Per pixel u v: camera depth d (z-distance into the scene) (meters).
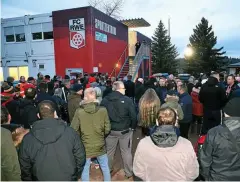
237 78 7.69
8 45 16.88
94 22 14.53
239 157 2.14
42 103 2.50
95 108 3.55
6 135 2.19
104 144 3.70
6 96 4.16
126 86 9.00
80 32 14.38
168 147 2.04
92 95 3.61
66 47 14.90
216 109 5.46
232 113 2.21
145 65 23.88
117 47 18.55
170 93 4.46
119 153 5.73
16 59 16.70
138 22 20.97
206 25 48.06
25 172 2.32
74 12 14.45
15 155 2.19
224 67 45.47
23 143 2.29
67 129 2.39
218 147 2.17
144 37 24.91
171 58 52.44
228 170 2.16
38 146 2.22
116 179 4.27
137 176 2.17
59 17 14.94
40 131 2.28
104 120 3.59
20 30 16.38
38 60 15.91
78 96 5.13
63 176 2.24
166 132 2.04
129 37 21.84
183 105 5.11
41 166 2.20
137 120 4.51
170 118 2.19
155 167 2.05
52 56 15.41
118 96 4.04
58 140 2.27
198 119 7.34
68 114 5.50
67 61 14.92
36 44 15.88
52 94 6.37
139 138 6.86
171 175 2.02
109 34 16.89
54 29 15.17
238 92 5.35
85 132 3.52
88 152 3.52
